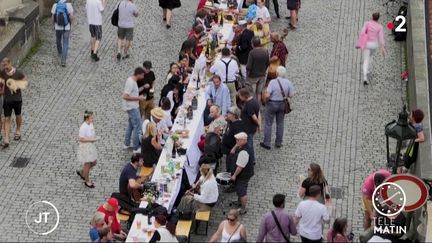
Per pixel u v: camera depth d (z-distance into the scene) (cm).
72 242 3275
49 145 3809
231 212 2978
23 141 3816
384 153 3850
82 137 3503
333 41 4712
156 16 4856
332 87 4325
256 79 4038
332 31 4800
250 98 3597
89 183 3562
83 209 3450
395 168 3275
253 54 3994
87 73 4350
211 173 3272
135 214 3188
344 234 2964
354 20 4903
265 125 3831
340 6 5038
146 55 4509
